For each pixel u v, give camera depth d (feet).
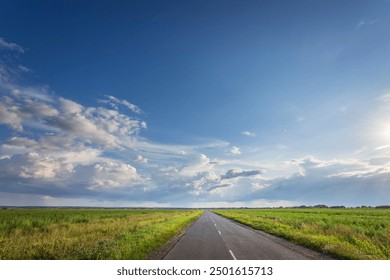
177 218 155.02
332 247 51.26
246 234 82.89
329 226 98.78
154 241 57.16
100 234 67.10
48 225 101.50
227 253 47.91
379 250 51.42
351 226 97.35
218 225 122.21
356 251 49.88
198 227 108.68
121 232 70.59
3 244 47.50
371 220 138.41
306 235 69.31
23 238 58.54
